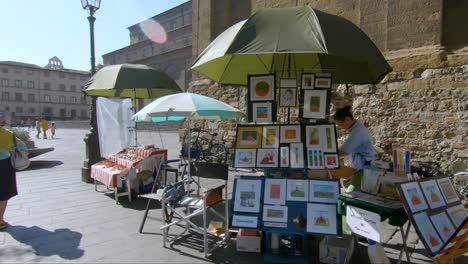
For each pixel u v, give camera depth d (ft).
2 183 14.42
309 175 12.44
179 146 49.57
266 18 10.24
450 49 19.39
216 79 15.98
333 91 23.40
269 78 12.24
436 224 9.07
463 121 18.24
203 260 11.65
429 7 19.63
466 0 19.07
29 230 14.32
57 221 15.53
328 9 24.20
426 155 19.39
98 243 12.98
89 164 24.52
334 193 11.12
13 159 14.74
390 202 9.66
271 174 12.50
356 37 10.58
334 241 11.91
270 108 12.19
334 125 11.59
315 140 11.58
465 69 18.25
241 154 11.96
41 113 238.68
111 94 25.41
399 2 20.72
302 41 9.36
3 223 14.51
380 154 21.06
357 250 12.32
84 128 132.26
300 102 12.44
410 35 20.34
